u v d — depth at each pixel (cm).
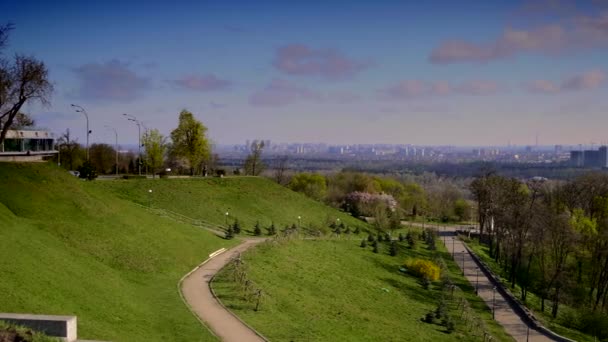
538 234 7981
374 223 12138
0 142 6562
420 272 7912
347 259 7894
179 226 7200
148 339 3419
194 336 3653
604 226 8500
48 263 4075
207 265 6028
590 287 8456
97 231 5562
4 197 5366
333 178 18838
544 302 7850
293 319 4581
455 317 6169
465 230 14100
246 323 4100
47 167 6406
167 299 4491
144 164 12875
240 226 8869
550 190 11225
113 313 3716
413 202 16788
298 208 11150
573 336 6250
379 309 5809
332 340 4231
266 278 5725
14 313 2952
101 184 9094
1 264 3638
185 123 11706
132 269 5097
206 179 11031
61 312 3344
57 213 5556
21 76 6606
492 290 7969
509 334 6025
